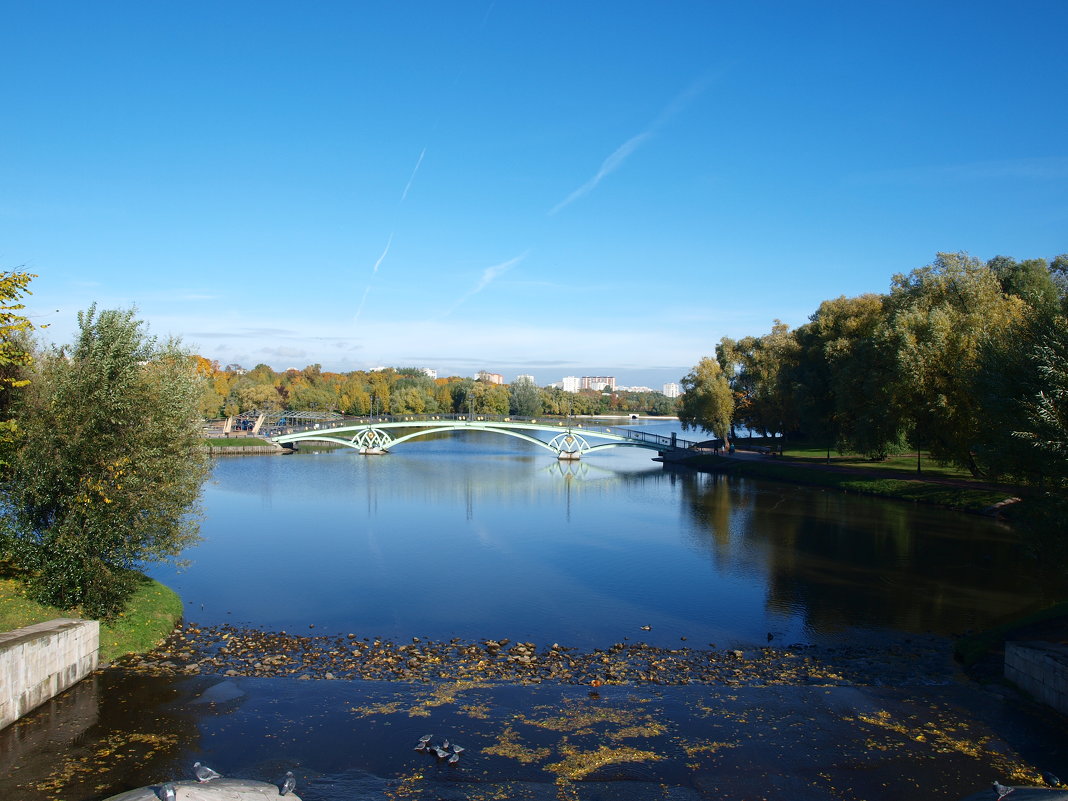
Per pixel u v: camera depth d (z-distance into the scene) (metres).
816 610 29.00
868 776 15.27
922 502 54.88
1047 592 30.84
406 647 24.61
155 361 25.33
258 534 46.31
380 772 15.41
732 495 64.44
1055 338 23.20
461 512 55.59
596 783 14.96
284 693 19.94
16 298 21.41
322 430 113.69
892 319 57.91
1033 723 17.83
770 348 92.50
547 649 24.62
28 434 21.94
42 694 18.86
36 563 22.36
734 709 18.84
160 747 16.56
